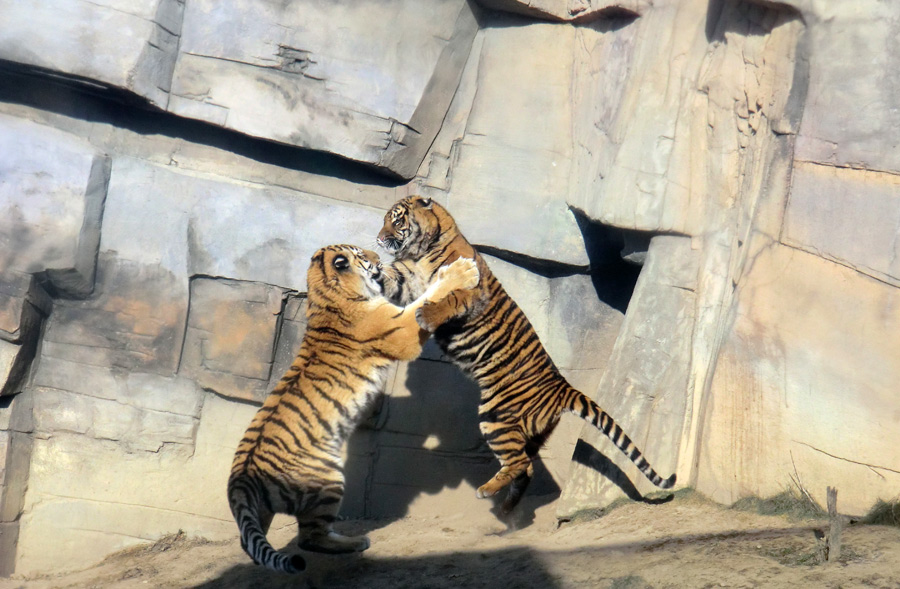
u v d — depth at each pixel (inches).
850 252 335.0
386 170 515.5
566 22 506.6
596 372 527.2
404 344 367.2
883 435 321.7
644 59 433.7
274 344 507.5
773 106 373.1
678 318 422.0
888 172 324.5
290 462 351.9
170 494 503.2
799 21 355.6
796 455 349.1
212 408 512.7
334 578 378.0
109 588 425.4
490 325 412.5
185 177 501.7
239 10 490.3
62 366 501.0
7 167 468.8
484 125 523.8
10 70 473.7
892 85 324.2
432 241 425.4
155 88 480.4
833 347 338.0
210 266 499.5
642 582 310.7
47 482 498.9
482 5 515.5
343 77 499.2
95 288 496.7
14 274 468.1
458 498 517.7
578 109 501.7
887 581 274.1
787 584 286.5
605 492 416.8
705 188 419.5
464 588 340.2
